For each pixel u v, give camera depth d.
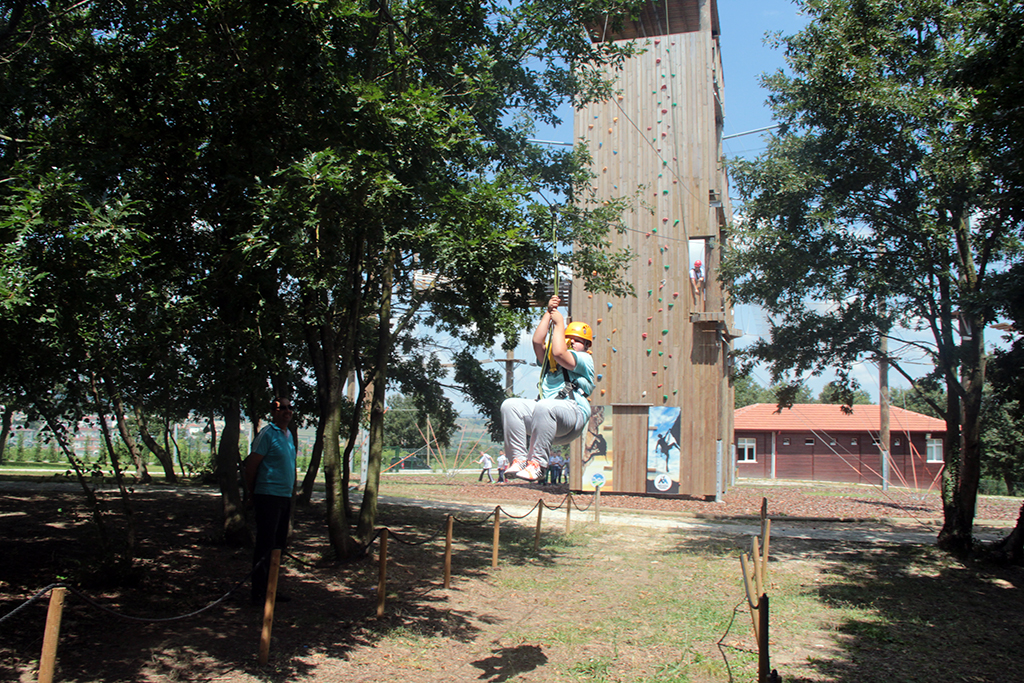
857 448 42.25
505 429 4.17
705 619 9.60
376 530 14.73
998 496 33.94
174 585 9.27
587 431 25.91
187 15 8.30
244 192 8.62
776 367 16.92
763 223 16.00
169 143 9.28
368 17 8.21
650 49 26.56
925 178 14.34
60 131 8.72
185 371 9.72
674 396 25.33
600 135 26.52
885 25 14.51
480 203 8.64
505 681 6.90
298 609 8.78
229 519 12.05
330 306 11.05
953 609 10.62
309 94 8.20
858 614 10.21
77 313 6.85
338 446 11.87
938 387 17.20
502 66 11.65
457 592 10.35
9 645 6.71
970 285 14.77
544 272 10.92
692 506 23.31
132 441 24.52
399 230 8.62
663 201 25.78
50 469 35.78
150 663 6.59
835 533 18.67
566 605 10.05
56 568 9.38
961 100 12.73
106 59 9.04
